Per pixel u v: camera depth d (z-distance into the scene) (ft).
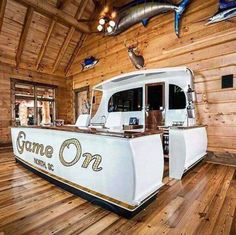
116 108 18.61
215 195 7.72
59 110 27.14
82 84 24.91
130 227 5.55
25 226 5.60
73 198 7.55
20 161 12.59
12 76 22.22
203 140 12.42
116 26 18.51
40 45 22.16
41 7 17.90
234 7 12.09
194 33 14.17
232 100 12.35
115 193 6.36
